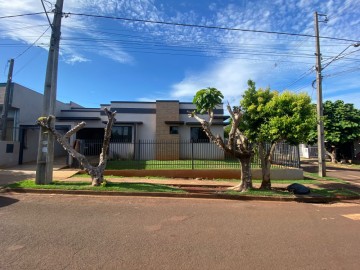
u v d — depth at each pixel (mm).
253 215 7812
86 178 13281
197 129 23047
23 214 7062
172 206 8656
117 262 4332
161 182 13086
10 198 9141
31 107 21312
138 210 7914
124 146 22172
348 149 30656
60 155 24125
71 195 9984
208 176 14984
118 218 6941
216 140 11242
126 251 4789
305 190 11352
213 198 10492
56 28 11805
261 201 10320
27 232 5629
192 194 10531
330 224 7039
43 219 6633
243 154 11539
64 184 11242
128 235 5641
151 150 22312
